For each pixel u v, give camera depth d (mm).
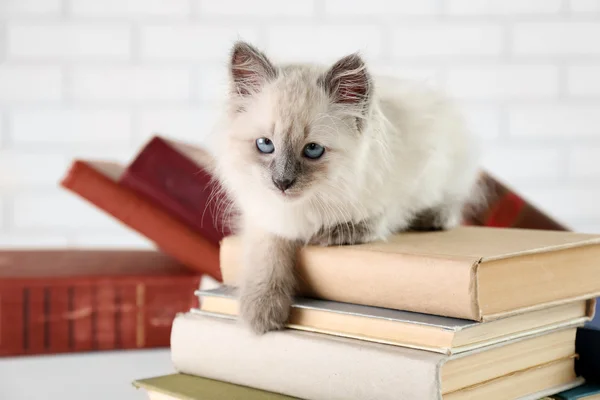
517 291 1094
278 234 1216
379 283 1122
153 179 1407
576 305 1163
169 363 1396
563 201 1966
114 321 1439
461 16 1926
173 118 1913
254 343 1151
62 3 1885
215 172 1326
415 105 1320
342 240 1221
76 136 1908
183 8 1898
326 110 1237
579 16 1938
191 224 1416
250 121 1251
